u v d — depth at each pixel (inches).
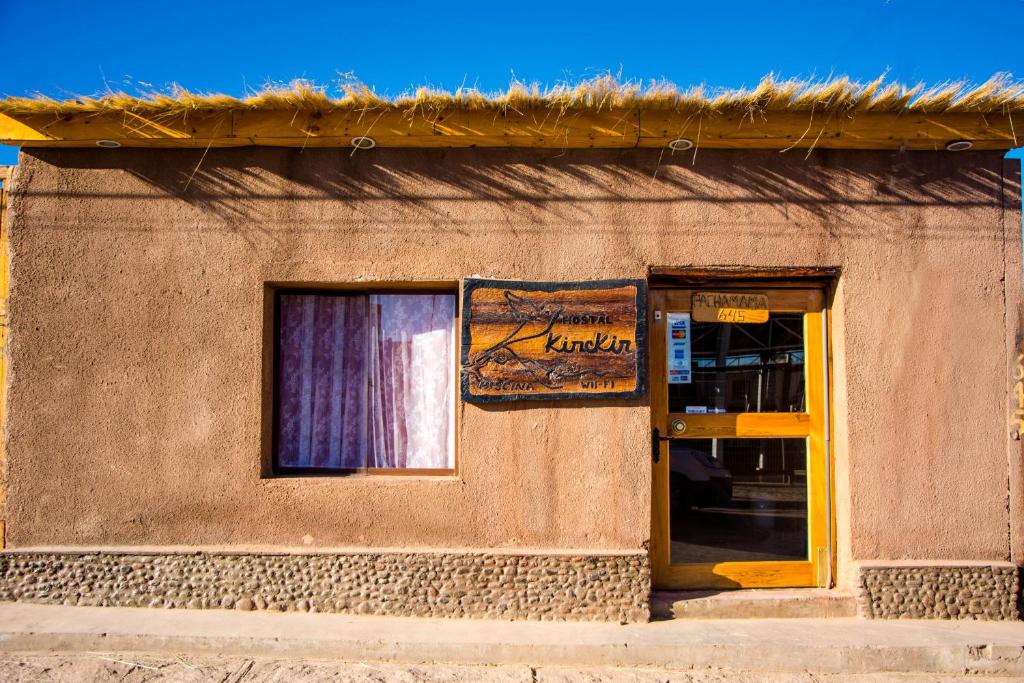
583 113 193.6
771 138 195.3
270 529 198.1
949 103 191.2
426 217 201.9
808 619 195.8
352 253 201.6
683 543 207.0
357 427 211.9
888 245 202.8
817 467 208.5
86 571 195.8
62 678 162.6
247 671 167.8
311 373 212.5
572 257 201.2
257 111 195.2
